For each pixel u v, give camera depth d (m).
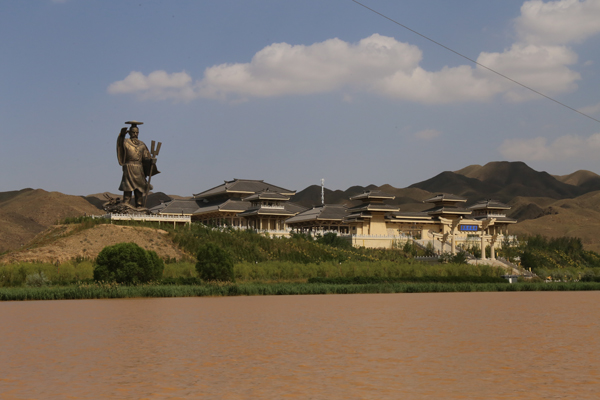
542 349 29.41
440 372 23.50
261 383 21.47
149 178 149.00
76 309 54.91
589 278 119.94
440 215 187.12
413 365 25.06
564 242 173.12
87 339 33.50
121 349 29.70
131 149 146.75
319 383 21.45
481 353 28.20
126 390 20.42
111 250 81.31
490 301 66.62
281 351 28.92
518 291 93.56
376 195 172.12
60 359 26.80
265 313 49.97
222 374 23.20
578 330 37.41
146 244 116.12
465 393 19.78
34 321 43.53
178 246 118.62
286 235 154.50
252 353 28.34
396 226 184.12
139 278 82.50
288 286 84.31
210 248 88.69
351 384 21.28
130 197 148.38
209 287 78.88
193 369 24.28
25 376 22.95
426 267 109.69
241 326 39.91
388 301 66.62
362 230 173.75
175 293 75.88
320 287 85.50
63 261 104.31
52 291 72.19
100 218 135.62
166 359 26.70
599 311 52.09
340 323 41.78
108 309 54.69
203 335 35.16
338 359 26.59
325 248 131.75
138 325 40.59
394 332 36.53
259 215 174.75
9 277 87.19
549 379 22.06
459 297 75.19
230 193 195.12
